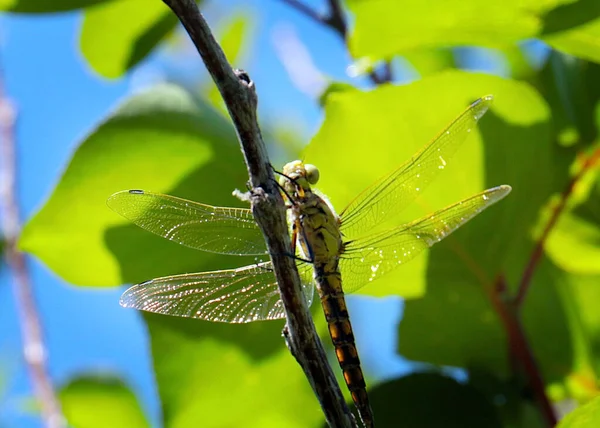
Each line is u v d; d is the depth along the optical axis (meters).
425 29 0.73
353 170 0.74
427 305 0.74
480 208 0.73
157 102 0.74
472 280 0.74
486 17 0.72
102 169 0.74
